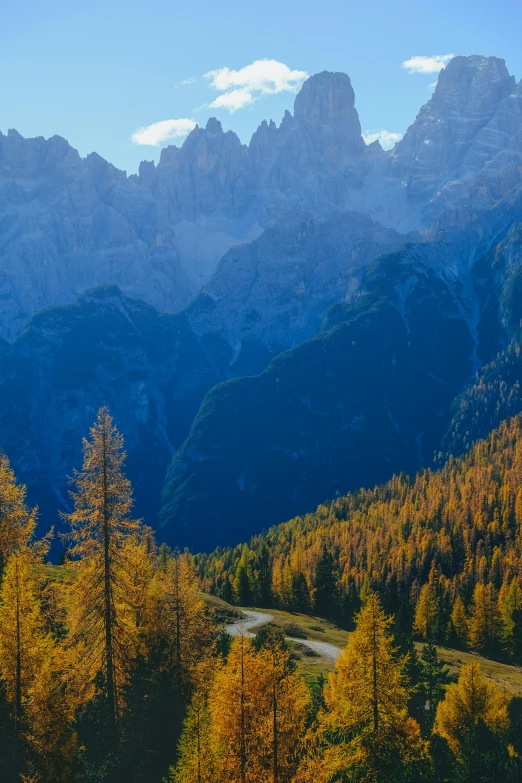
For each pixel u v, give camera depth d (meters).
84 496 50.72
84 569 50.88
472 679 67.56
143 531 52.75
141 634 56.69
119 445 51.78
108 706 50.41
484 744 57.34
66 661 49.19
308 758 45.59
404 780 47.31
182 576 61.06
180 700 55.72
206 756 44.59
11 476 66.56
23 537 65.88
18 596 47.81
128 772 49.72
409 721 49.09
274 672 45.47
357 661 49.62
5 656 47.34
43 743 46.44
